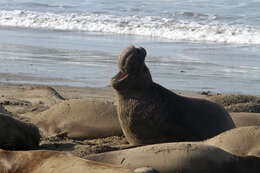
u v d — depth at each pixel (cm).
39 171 1559
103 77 5003
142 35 8681
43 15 10200
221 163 1794
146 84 2466
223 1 11394
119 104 2514
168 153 1825
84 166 1475
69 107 3041
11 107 3644
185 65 5853
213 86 4778
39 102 3872
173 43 7775
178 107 2525
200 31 8600
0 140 2281
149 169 1405
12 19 9981
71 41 7606
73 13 10356
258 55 6744
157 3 11381
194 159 1791
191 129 2519
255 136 2169
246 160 1828
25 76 4959
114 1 11688
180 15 9925
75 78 4941
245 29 8588
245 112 3291
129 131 2533
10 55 6075
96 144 2634
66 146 2536
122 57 2403
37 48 6719
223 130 2597
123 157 1853
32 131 2450
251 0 11356
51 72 5169
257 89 4706
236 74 5409
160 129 2478
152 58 6253
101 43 7469
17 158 1647
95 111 2959
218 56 6581
